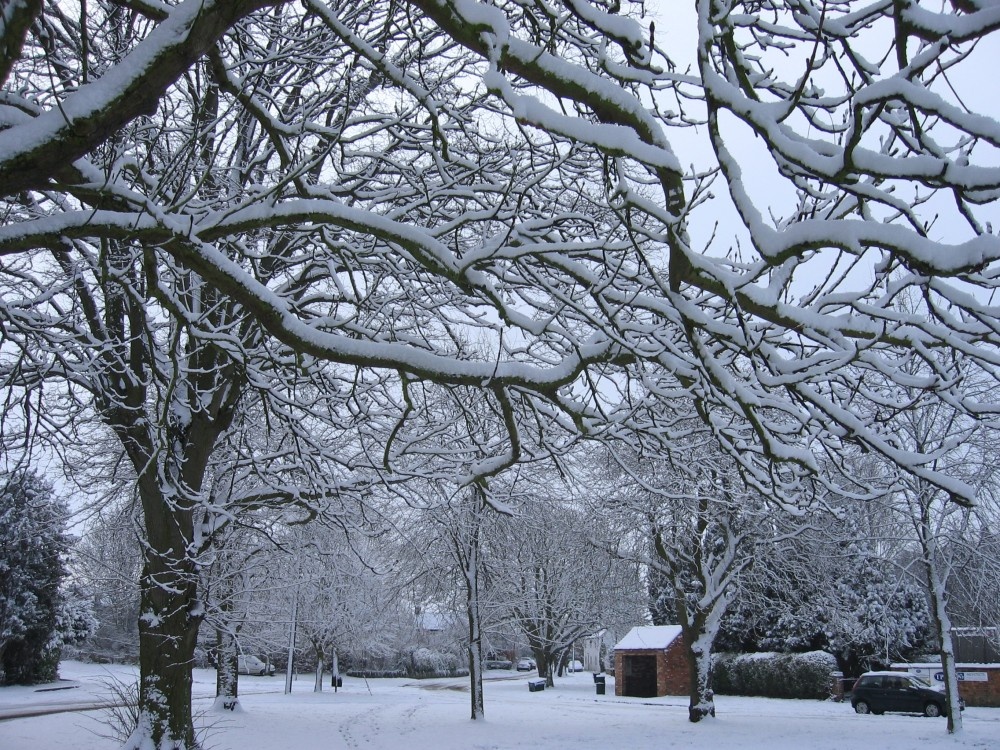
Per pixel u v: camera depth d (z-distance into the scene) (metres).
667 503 18.23
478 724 20.02
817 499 6.52
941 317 4.94
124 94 4.07
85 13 4.73
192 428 10.09
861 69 4.45
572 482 9.37
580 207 8.42
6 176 4.06
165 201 7.51
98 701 25.48
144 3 4.64
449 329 8.46
